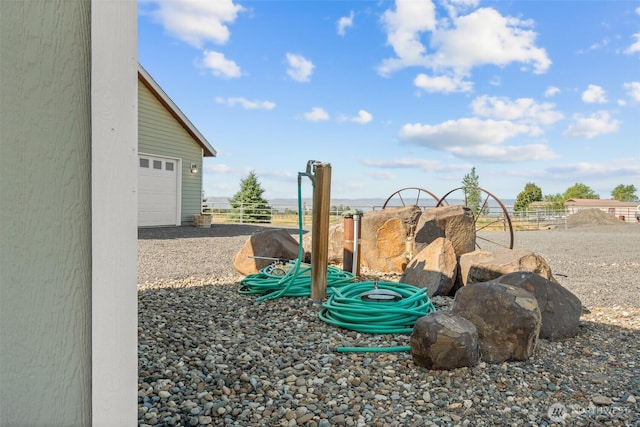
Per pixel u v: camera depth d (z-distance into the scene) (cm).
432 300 374
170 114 1140
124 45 93
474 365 219
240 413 169
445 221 516
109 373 92
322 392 190
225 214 1900
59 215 91
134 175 95
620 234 1394
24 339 93
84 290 90
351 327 281
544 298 279
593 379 208
